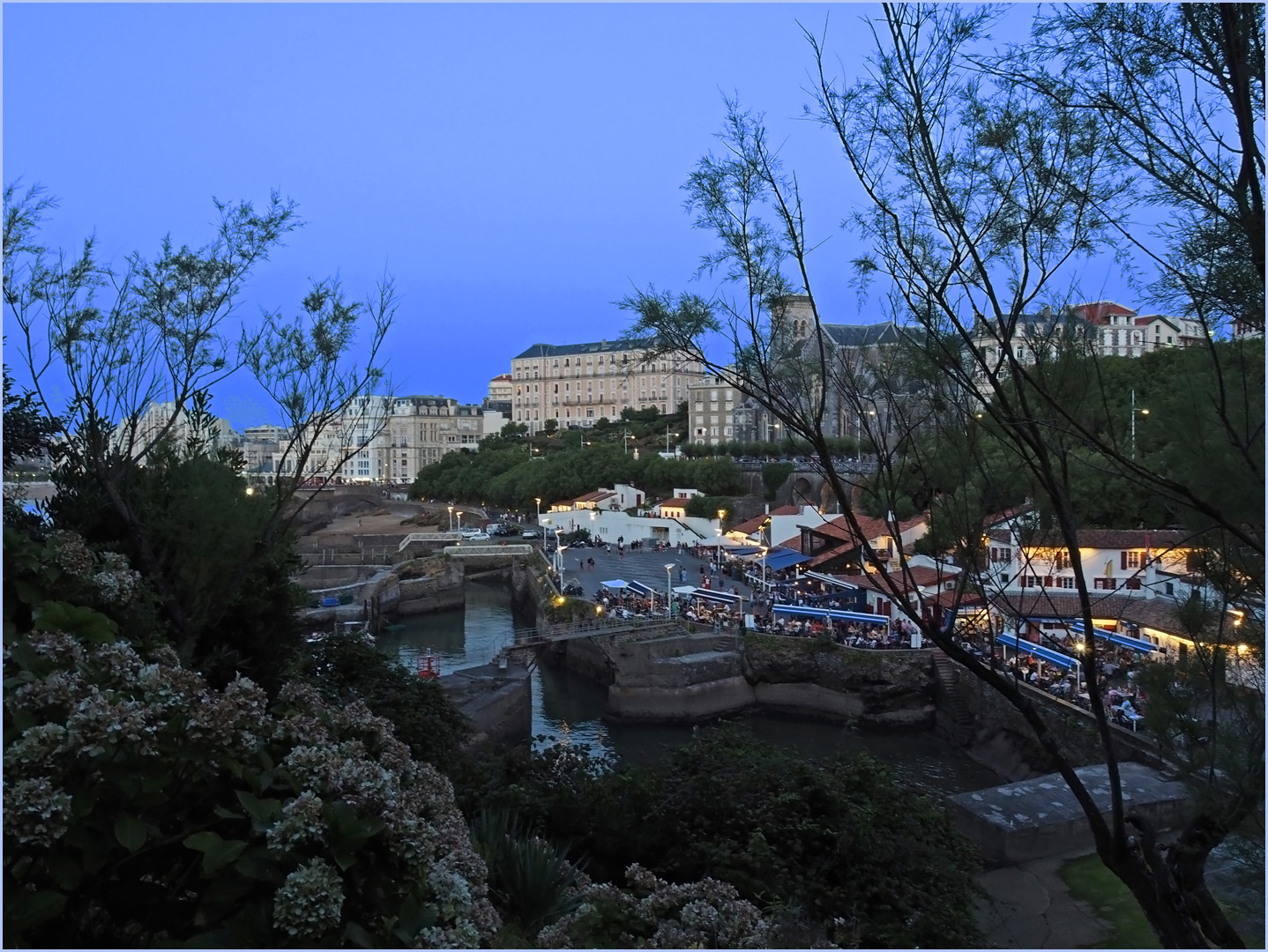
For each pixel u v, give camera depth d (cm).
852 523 819
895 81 692
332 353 1291
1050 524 861
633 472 9731
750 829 1197
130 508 1214
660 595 5169
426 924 482
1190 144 641
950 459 825
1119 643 2786
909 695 3853
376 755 643
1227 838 784
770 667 4141
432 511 11262
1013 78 674
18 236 1088
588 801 1255
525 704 3722
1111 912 1356
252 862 462
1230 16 566
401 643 5919
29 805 420
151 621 969
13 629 625
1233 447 650
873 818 1214
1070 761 2819
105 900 491
